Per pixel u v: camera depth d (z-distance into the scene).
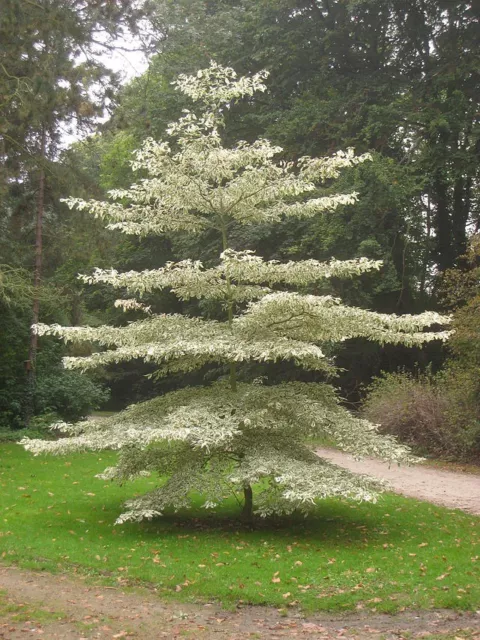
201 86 9.48
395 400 18.05
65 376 20.94
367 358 23.73
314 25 22.52
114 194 9.19
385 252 20.47
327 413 8.86
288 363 22.69
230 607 6.09
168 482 8.81
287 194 9.35
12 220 19.33
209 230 22.03
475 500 11.63
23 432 18.03
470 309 16.62
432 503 11.26
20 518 9.17
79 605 6.10
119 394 35.16
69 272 23.16
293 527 9.21
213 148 9.15
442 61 22.02
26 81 15.72
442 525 9.34
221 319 23.36
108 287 29.25
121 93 17.14
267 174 9.16
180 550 7.81
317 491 7.76
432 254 24.64
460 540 8.41
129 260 28.92
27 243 20.02
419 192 21.22
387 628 5.62
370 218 20.34
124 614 5.89
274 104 23.77
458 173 20.38
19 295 17.39
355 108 21.64
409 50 23.42
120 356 8.53
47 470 13.23
